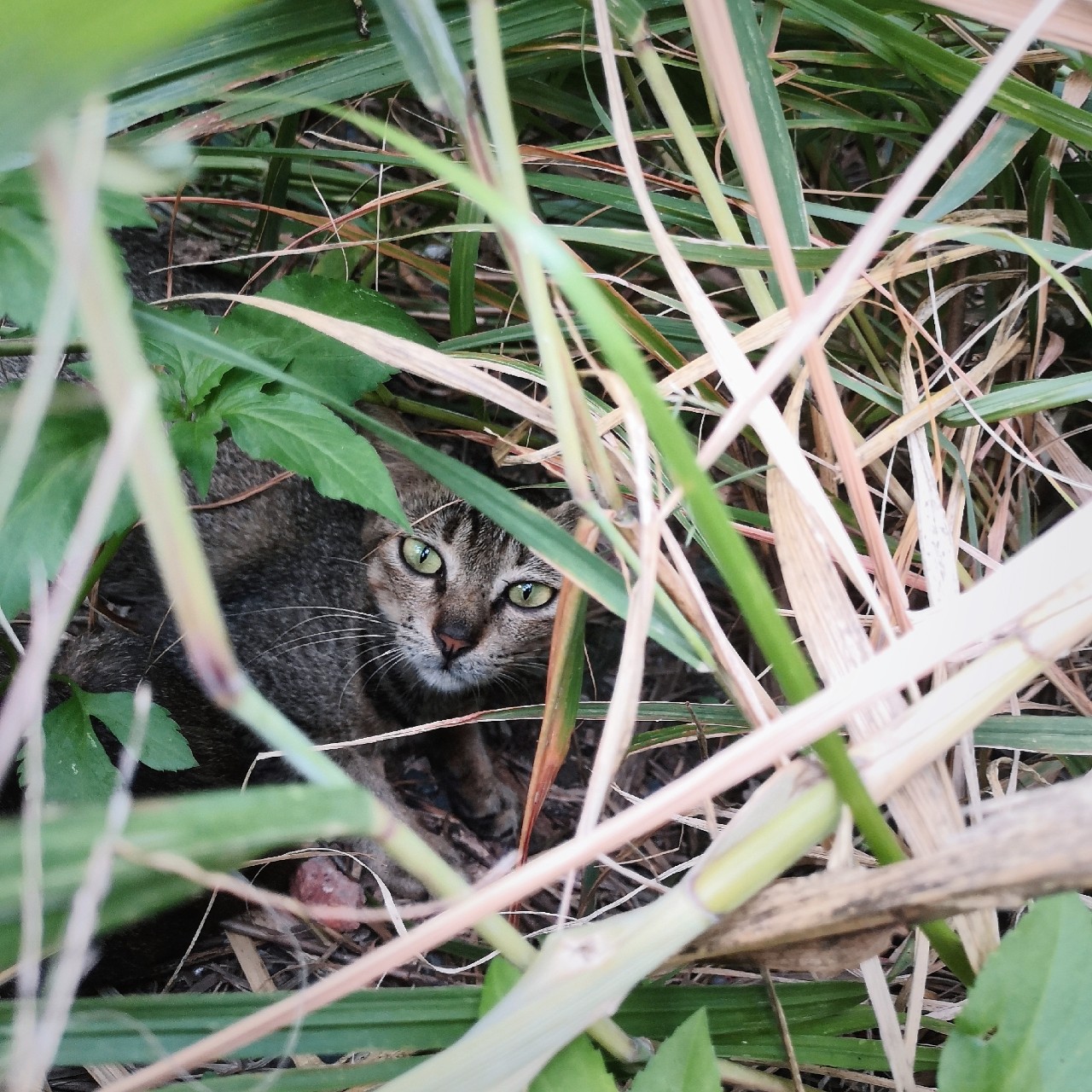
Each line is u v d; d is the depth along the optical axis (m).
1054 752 0.53
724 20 0.43
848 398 0.64
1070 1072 0.42
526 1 0.56
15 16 0.25
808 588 0.51
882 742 0.44
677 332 0.61
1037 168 0.58
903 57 0.57
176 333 0.52
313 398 0.54
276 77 0.63
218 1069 0.57
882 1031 0.50
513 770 0.70
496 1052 0.39
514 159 0.45
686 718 0.58
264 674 0.66
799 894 0.43
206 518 0.67
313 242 0.65
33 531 0.51
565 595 0.52
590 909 0.60
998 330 0.60
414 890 0.66
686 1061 0.42
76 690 0.55
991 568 0.56
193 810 0.32
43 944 0.43
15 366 0.66
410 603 0.67
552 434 0.62
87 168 0.32
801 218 0.55
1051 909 0.44
